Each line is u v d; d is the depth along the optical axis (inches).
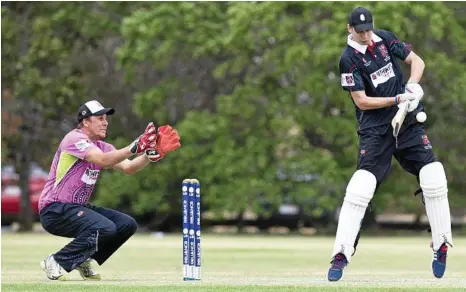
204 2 3326.8
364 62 1238.3
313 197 3267.7
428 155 1261.1
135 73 3388.3
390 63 1253.1
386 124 1242.6
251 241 2677.2
